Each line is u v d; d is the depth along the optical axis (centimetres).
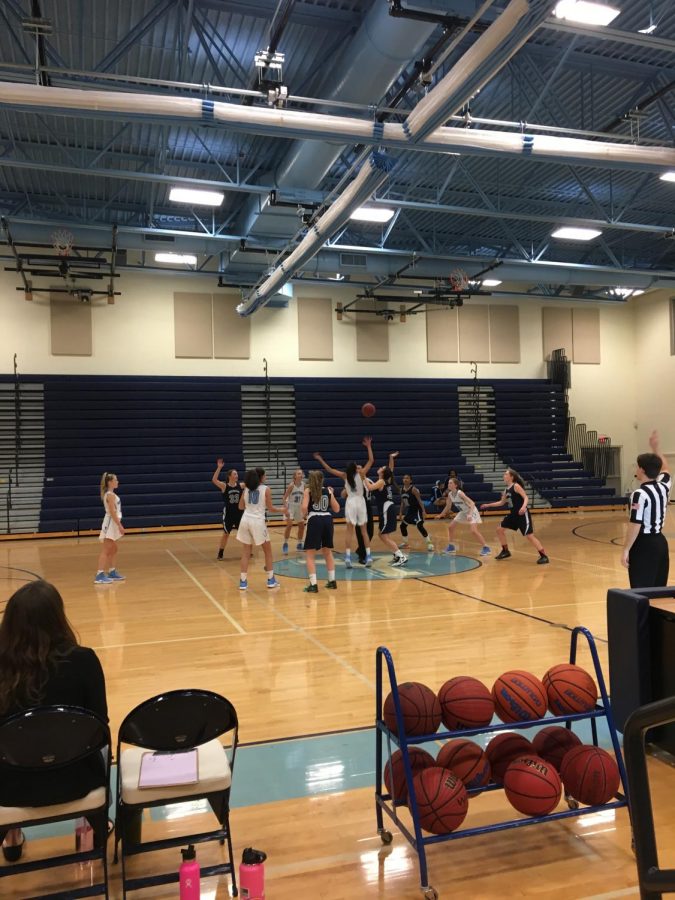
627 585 854
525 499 1036
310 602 784
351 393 1969
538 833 296
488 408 2080
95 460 1717
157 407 1802
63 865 255
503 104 1042
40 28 673
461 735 278
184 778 247
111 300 1734
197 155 1242
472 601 770
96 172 1028
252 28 855
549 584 868
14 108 673
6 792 233
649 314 2227
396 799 278
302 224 1234
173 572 1030
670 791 328
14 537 1506
